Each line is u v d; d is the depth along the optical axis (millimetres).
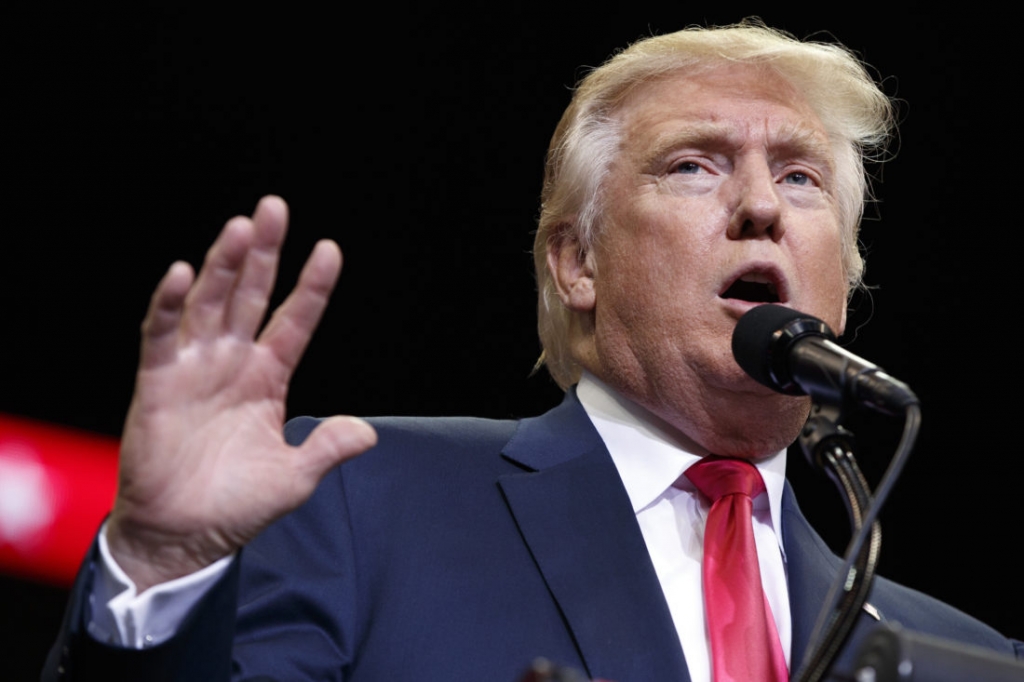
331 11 14578
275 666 5379
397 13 14641
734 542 6062
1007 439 14398
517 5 14609
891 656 3369
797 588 6227
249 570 5871
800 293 6441
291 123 14852
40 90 14516
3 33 14281
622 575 5863
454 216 15039
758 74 7094
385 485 6227
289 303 4520
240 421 4473
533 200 15023
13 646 13281
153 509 4320
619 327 6660
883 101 7852
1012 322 14500
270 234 4414
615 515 6148
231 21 14516
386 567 5922
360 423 4547
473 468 6402
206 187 14867
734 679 5586
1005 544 14266
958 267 14625
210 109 14766
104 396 14633
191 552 4395
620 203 6805
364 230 14992
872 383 4465
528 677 3178
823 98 7426
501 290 14992
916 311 14672
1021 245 14484
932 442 14508
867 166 8094
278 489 4422
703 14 14234
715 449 6512
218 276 4371
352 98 14875
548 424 6773
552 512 6129
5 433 14328
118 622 4355
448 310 14969
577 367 7531
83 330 14750
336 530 5996
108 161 14758
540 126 14961
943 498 14430
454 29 14734
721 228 6469
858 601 4141
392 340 14922
